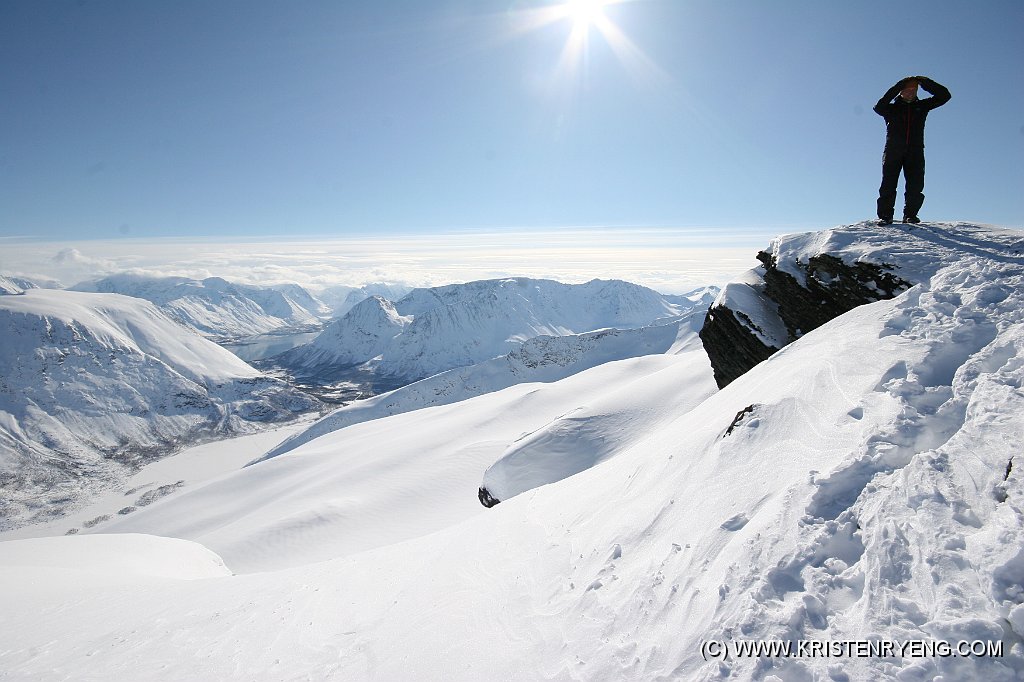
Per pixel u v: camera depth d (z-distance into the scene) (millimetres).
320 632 8383
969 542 3666
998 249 10234
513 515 10820
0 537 143250
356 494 54969
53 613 12547
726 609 4281
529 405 74625
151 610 11914
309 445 112750
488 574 8094
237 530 52031
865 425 5551
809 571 4191
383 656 6730
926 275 11078
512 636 5906
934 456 4527
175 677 7953
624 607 5270
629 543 6516
